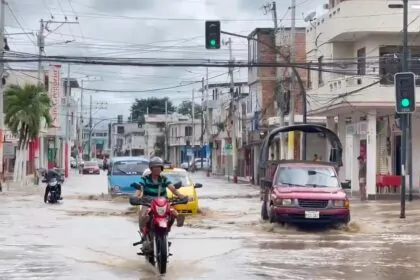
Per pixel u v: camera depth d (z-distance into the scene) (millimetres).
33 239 16672
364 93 33031
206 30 27219
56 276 11453
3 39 38344
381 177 34562
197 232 18391
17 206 28547
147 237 12539
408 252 14711
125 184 32125
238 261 13219
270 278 11375
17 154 50594
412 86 22516
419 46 35281
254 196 37406
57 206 28594
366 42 35969
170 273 11820
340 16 35250
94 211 25766
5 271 11922
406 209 26594
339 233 18547
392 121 36688
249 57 64125
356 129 35406
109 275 11594
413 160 35844
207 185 53562
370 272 12078
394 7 34594
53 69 75250
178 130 123188
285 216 18812
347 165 38719
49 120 53000
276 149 54375
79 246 15367
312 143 47094
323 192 19125
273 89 61250
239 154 74062
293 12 38562
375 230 19281
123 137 162250
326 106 36062
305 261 13297
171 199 12812
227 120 78375
